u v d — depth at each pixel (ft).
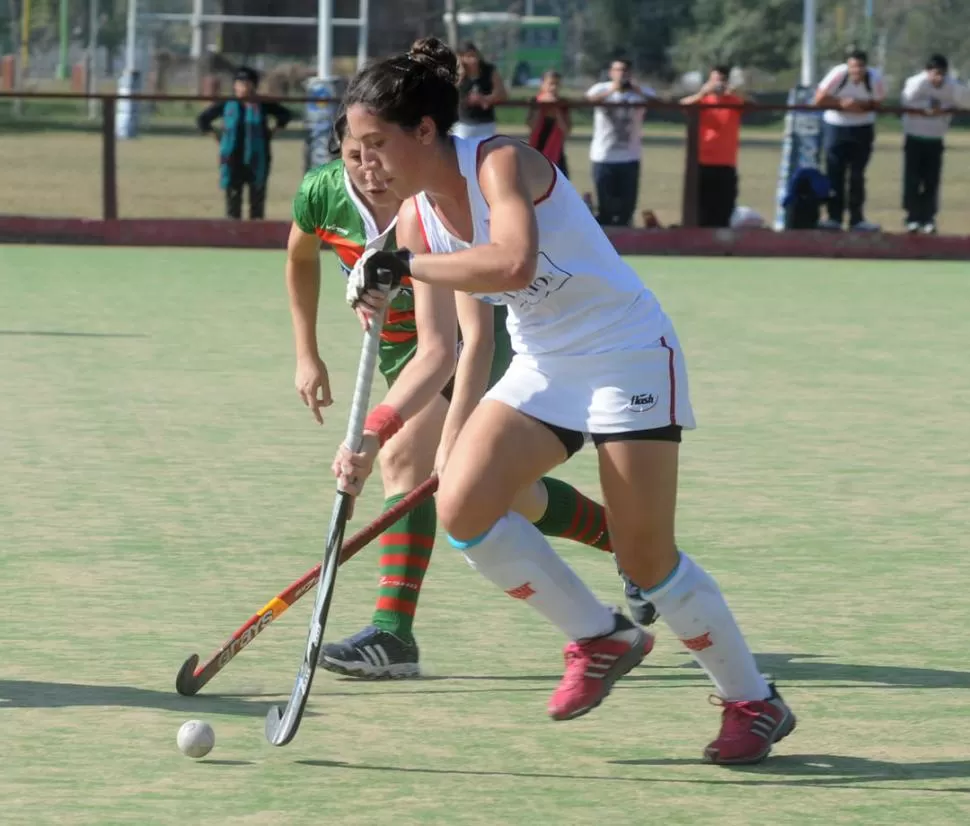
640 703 39.29
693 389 85.51
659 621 46.47
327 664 40.60
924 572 51.26
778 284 134.62
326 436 71.56
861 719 38.09
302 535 54.80
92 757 35.01
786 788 33.81
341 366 90.17
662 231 155.43
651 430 34.04
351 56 293.02
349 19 289.94
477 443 34.22
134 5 317.01
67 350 94.02
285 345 97.45
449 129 32.94
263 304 116.47
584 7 470.39
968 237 155.74
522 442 34.19
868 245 155.84
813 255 155.84
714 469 66.39
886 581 50.24
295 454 67.77
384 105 32.12
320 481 62.90
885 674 41.45
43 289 122.62
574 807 32.58
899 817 32.27
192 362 90.79
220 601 47.11
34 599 47.03
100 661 41.63
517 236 31.78
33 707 38.11
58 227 153.38
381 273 32.27
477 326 36.83
